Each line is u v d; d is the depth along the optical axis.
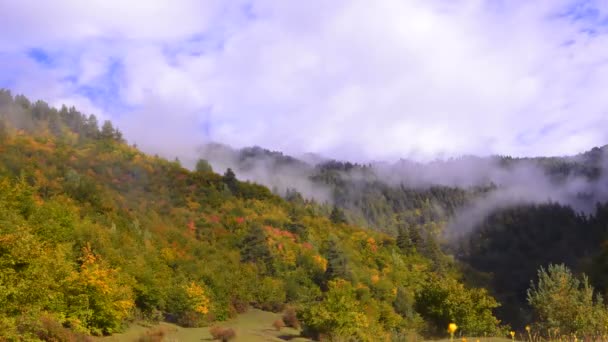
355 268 74.44
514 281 111.69
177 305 34.12
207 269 49.44
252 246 73.81
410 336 24.72
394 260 92.31
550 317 18.58
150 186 112.25
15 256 12.32
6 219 20.98
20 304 12.39
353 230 115.62
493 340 18.59
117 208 72.38
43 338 15.00
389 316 35.62
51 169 94.00
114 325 22.61
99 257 26.09
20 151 105.88
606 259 37.69
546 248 140.25
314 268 73.38
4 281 11.92
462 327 24.48
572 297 18.94
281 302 54.84
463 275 106.81
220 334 25.23
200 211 98.81
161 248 57.50
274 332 32.25
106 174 111.00
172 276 45.81
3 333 11.48
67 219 28.78
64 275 19.44
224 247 76.06
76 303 19.97
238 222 93.12
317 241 93.56
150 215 81.25
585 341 14.95
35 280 12.70
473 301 25.45
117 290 23.53
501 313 55.12
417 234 121.56
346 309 27.27
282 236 87.62
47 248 20.86
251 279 57.22
